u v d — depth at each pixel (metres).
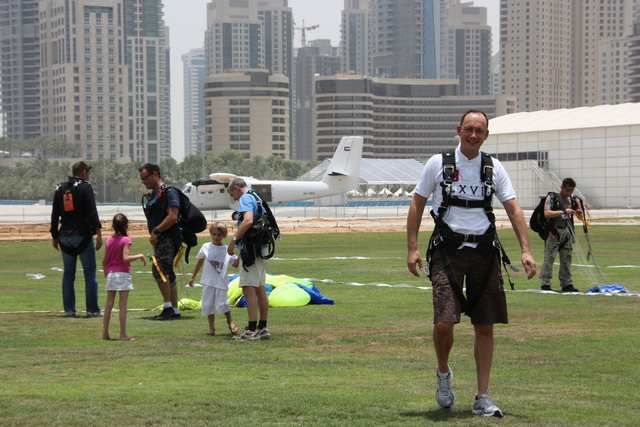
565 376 13.93
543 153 152.88
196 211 21.67
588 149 147.25
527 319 20.72
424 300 25.12
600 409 11.52
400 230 78.50
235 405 11.70
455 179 11.24
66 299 22.36
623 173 143.62
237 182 18.00
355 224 89.31
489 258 11.20
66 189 22.02
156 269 21.41
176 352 16.48
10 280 33.34
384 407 11.61
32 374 14.23
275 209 130.00
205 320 21.34
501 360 15.38
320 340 17.78
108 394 12.47
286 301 23.53
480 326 11.27
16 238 68.56
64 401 11.98
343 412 11.32
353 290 28.14
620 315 21.44
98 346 17.23
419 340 17.70
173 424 10.71
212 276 18.73
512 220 11.43
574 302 24.22
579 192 148.12
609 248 50.12
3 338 18.31
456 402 11.98
